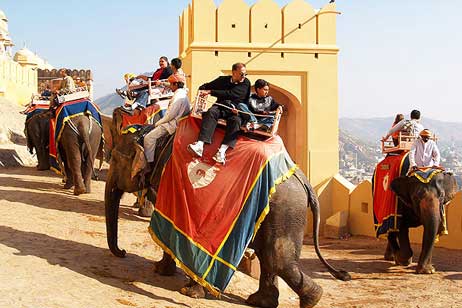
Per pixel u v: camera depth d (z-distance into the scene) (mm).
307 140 19031
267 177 6910
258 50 18828
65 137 12945
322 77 19109
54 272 6918
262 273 7297
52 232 9195
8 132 21625
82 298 6133
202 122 7238
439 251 13461
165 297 6906
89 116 13172
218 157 7062
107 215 8344
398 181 11281
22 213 10359
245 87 7395
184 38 20906
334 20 19234
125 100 12289
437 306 8195
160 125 8055
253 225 6883
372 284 9859
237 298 7633
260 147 7082
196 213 7090
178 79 8367
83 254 8133
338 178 18672
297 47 18969
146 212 11961
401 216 11711
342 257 12883
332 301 8453
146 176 8094
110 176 8406
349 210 17766
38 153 16781
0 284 6051
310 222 18578
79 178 13016
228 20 18828
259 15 18953
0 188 12812
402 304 8289
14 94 32719
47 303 5727
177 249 7113
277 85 19031
